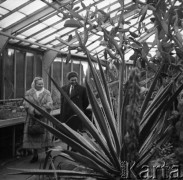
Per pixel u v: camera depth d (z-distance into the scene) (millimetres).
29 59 10156
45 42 9844
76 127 4707
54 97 8000
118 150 1337
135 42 1470
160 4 1295
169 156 1213
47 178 1483
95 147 1500
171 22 1390
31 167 4867
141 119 1366
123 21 1475
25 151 5934
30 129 4895
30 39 9289
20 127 6453
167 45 1354
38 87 4945
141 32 1490
